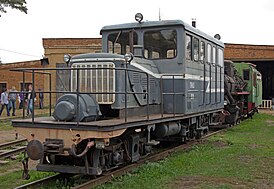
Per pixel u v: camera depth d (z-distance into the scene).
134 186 7.20
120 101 8.41
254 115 27.31
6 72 35.12
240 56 34.47
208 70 13.40
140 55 10.36
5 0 28.06
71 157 7.88
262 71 44.25
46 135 7.59
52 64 33.03
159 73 10.68
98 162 7.61
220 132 16.52
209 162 9.60
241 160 9.90
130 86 8.91
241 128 18.25
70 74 8.70
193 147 11.97
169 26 10.57
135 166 8.77
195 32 11.64
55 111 7.70
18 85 34.81
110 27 10.83
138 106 9.37
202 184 7.45
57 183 7.55
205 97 13.03
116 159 8.12
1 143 13.22
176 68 10.62
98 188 7.02
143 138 9.26
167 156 10.39
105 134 7.13
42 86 32.78
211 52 13.81
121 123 7.52
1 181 8.14
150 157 9.88
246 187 7.30
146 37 10.70
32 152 7.30
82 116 7.60
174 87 10.70
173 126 10.63
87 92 8.00
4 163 9.88
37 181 7.61
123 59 8.48
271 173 8.46
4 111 28.31
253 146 12.42
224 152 11.09
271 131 16.88
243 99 23.00
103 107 8.60
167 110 10.80
